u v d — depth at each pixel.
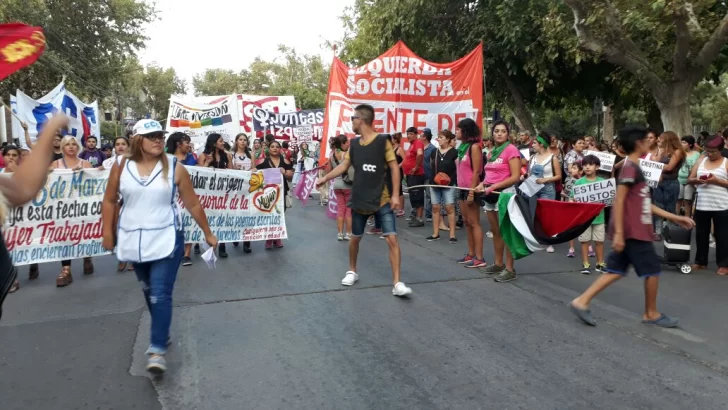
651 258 4.84
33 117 13.96
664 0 9.02
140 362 4.29
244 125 20.62
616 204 4.86
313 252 8.29
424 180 10.70
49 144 2.36
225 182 7.91
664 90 10.26
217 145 8.45
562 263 7.48
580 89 17.94
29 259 6.62
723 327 4.93
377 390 3.76
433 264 7.42
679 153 8.32
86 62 26.58
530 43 14.59
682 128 10.18
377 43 18.31
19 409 3.56
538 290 6.12
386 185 6.00
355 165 6.01
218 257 7.96
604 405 3.54
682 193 10.03
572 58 14.16
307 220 11.90
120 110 45.84
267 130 20.91
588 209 5.96
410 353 4.38
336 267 7.26
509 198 6.25
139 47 28.09
